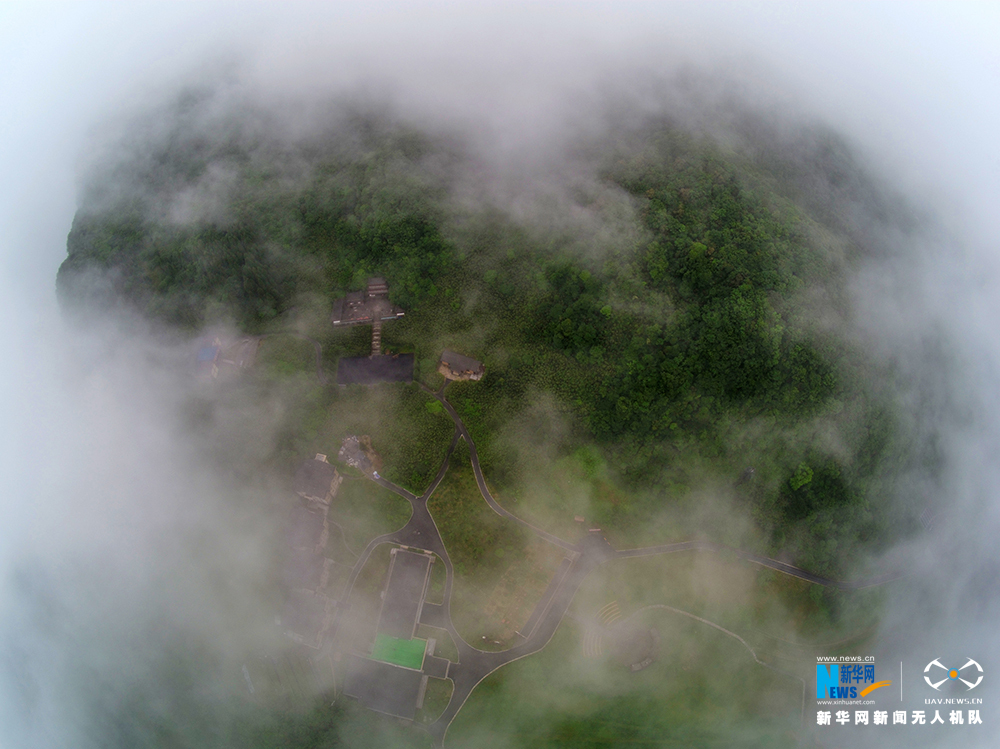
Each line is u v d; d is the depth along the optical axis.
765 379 113.06
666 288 117.94
